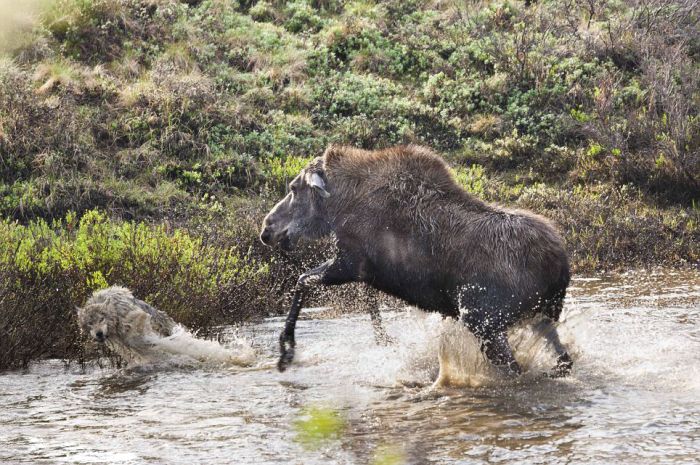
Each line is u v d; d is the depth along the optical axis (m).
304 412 18.12
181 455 15.46
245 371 22.17
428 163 20.66
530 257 19.03
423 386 20.17
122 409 18.70
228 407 18.69
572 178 45.75
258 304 29.83
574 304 28.77
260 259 32.03
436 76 51.81
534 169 46.69
